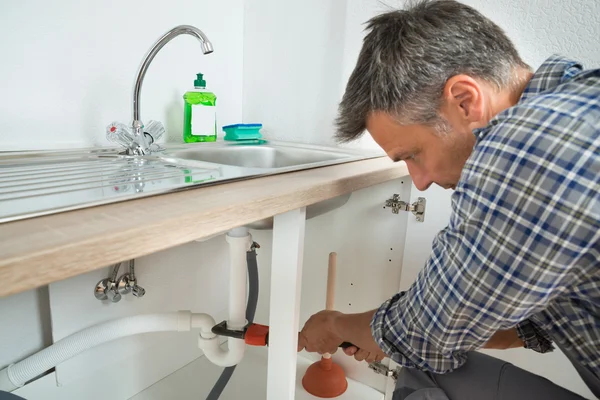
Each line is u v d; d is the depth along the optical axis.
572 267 0.45
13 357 0.94
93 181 0.60
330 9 1.28
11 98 0.87
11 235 0.35
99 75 1.03
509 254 0.46
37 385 0.99
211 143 1.24
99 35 1.02
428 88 0.55
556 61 0.54
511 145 0.45
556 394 0.69
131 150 0.93
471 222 0.48
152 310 1.24
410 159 0.66
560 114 0.44
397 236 1.23
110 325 0.92
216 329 0.90
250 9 1.44
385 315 0.66
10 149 0.88
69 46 0.96
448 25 0.56
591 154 0.41
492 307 0.49
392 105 0.58
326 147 1.27
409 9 0.61
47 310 0.99
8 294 0.30
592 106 0.44
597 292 0.48
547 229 0.43
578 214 0.42
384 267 1.27
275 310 0.74
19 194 0.49
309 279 1.43
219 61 1.39
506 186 0.45
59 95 0.95
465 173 0.50
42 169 0.71
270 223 0.80
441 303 0.54
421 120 0.58
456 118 0.56
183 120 1.29
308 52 1.35
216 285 1.47
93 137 1.04
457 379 0.76
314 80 1.35
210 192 0.56
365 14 1.21
